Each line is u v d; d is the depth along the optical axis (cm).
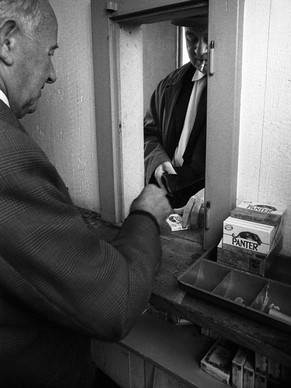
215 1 79
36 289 46
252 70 83
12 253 44
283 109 82
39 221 45
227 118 85
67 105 123
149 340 97
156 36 190
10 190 43
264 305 74
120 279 51
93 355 122
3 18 51
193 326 102
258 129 87
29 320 56
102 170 117
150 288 56
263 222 81
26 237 44
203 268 85
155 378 103
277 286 76
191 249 99
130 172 117
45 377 62
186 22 118
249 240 80
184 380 86
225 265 84
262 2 78
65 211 48
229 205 91
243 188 93
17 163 44
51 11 60
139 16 94
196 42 129
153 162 142
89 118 118
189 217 112
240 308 69
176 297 77
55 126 130
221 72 82
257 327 67
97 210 129
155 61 194
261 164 89
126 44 104
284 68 79
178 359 91
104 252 51
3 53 53
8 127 47
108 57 103
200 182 123
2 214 43
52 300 47
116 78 105
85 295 48
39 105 133
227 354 89
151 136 163
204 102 139
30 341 57
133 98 111
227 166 88
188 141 145
